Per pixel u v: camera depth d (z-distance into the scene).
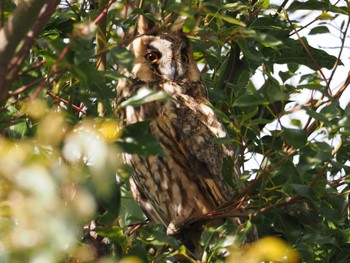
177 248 7.32
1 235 4.41
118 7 7.71
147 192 10.55
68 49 5.43
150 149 5.47
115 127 5.52
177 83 10.60
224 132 10.38
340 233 9.29
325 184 8.14
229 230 7.34
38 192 4.18
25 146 4.74
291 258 7.74
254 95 7.00
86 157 5.12
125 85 10.73
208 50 10.20
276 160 7.73
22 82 6.94
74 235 4.18
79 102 9.05
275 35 9.84
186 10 6.39
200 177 10.20
